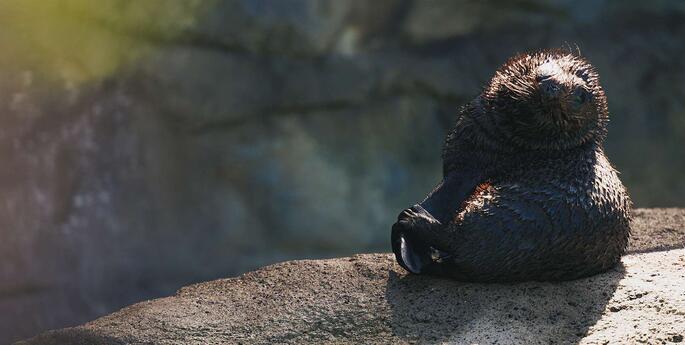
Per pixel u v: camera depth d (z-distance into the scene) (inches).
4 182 1043.9
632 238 552.4
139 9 1060.5
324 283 484.1
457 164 499.2
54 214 1056.2
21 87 1053.2
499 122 485.7
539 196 459.8
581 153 478.9
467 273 467.5
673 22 1213.1
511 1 1157.1
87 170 1069.1
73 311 1047.0
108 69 1073.5
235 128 1104.8
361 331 449.4
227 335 451.2
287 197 1104.8
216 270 1094.4
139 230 1080.2
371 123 1131.3
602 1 1192.8
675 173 1200.8
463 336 437.1
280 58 1101.1
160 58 1076.5
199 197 1098.1
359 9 1107.3
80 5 1057.5
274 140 1107.3
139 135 1083.9
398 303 462.9
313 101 1112.2
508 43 1168.8
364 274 489.7
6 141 1045.8
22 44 1053.8
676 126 1200.8
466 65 1155.3
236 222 1099.9
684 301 431.8
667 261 478.0
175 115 1090.1
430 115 1149.7
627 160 1197.1
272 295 478.9
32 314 1036.5
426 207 488.7
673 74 1206.3
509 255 457.1
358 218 1118.4
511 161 484.1
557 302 449.1
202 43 1082.1
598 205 461.1
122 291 1067.9
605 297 447.2
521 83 477.1
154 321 462.3
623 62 1198.3
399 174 1133.1
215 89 1088.8
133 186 1080.8
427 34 1147.3
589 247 458.6
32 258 1045.2
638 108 1198.3
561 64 490.3
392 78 1129.4
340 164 1120.2
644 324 422.3
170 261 1084.5
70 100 1067.9
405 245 471.8
